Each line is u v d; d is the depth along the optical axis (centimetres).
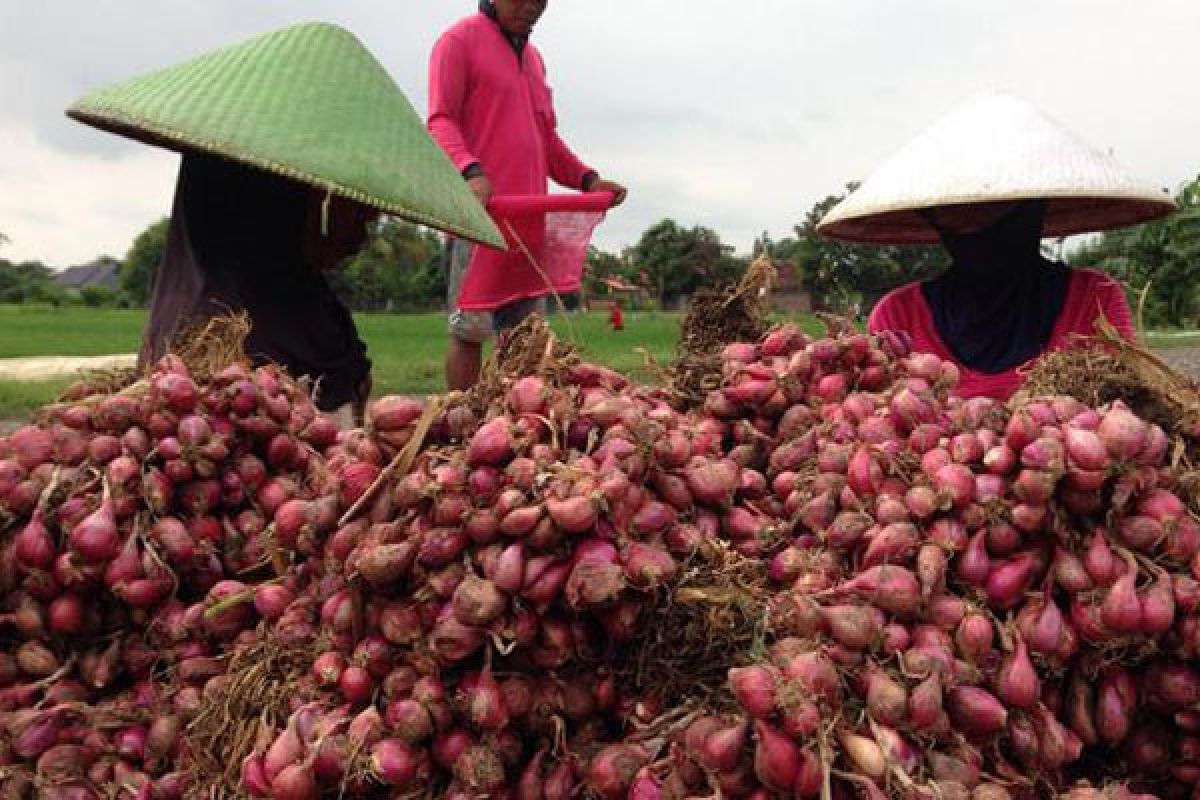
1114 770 174
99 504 200
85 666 200
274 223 341
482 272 481
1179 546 163
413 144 301
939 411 204
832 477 197
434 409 175
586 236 477
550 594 155
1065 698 169
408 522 165
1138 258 2847
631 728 163
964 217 345
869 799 139
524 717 162
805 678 145
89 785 185
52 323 6203
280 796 154
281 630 182
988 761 157
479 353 546
